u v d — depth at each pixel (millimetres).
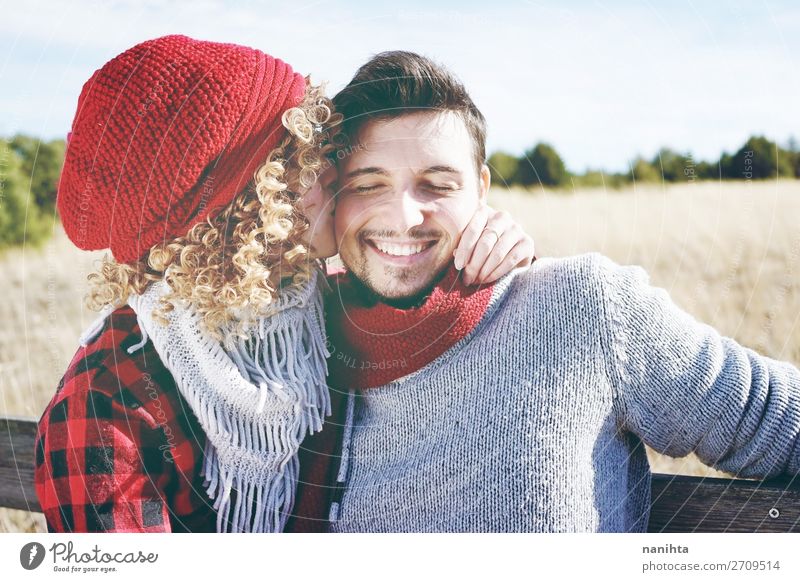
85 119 935
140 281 992
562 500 960
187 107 903
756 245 2584
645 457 1047
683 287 2379
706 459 1004
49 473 974
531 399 975
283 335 1012
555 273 1032
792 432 944
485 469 975
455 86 1044
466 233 1038
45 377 2123
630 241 2816
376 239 1054
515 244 1060
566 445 964
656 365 964
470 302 1025
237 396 950
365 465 1039
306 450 1046
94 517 946
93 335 1060
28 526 1500
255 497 1016
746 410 953
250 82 931
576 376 972
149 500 970
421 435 1016
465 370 1008
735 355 983
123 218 941
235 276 955
